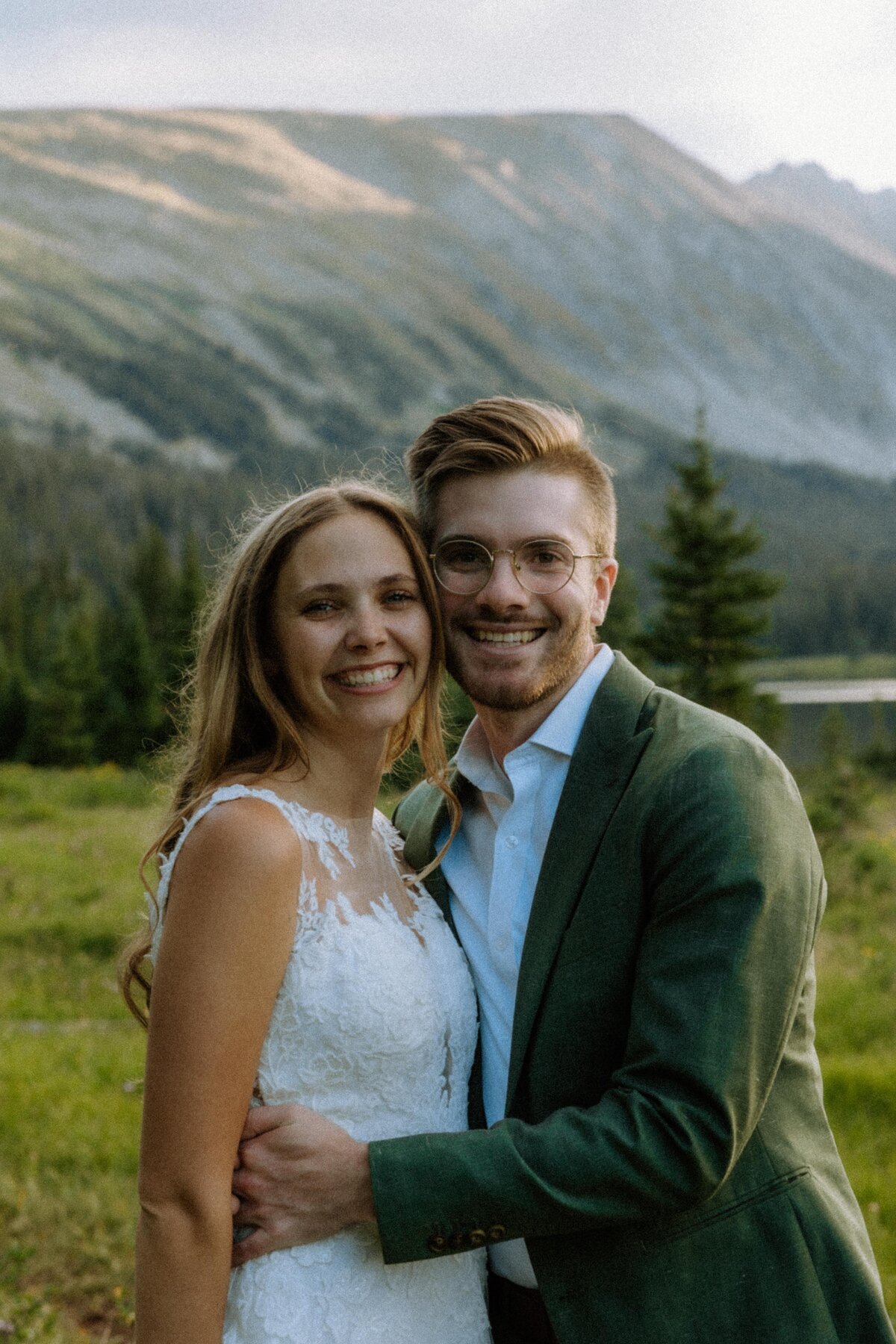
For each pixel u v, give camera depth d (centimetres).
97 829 1421
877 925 949
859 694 11806
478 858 251
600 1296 205
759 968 199
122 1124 541
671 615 2209
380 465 262
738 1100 195
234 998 204
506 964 233
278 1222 205
